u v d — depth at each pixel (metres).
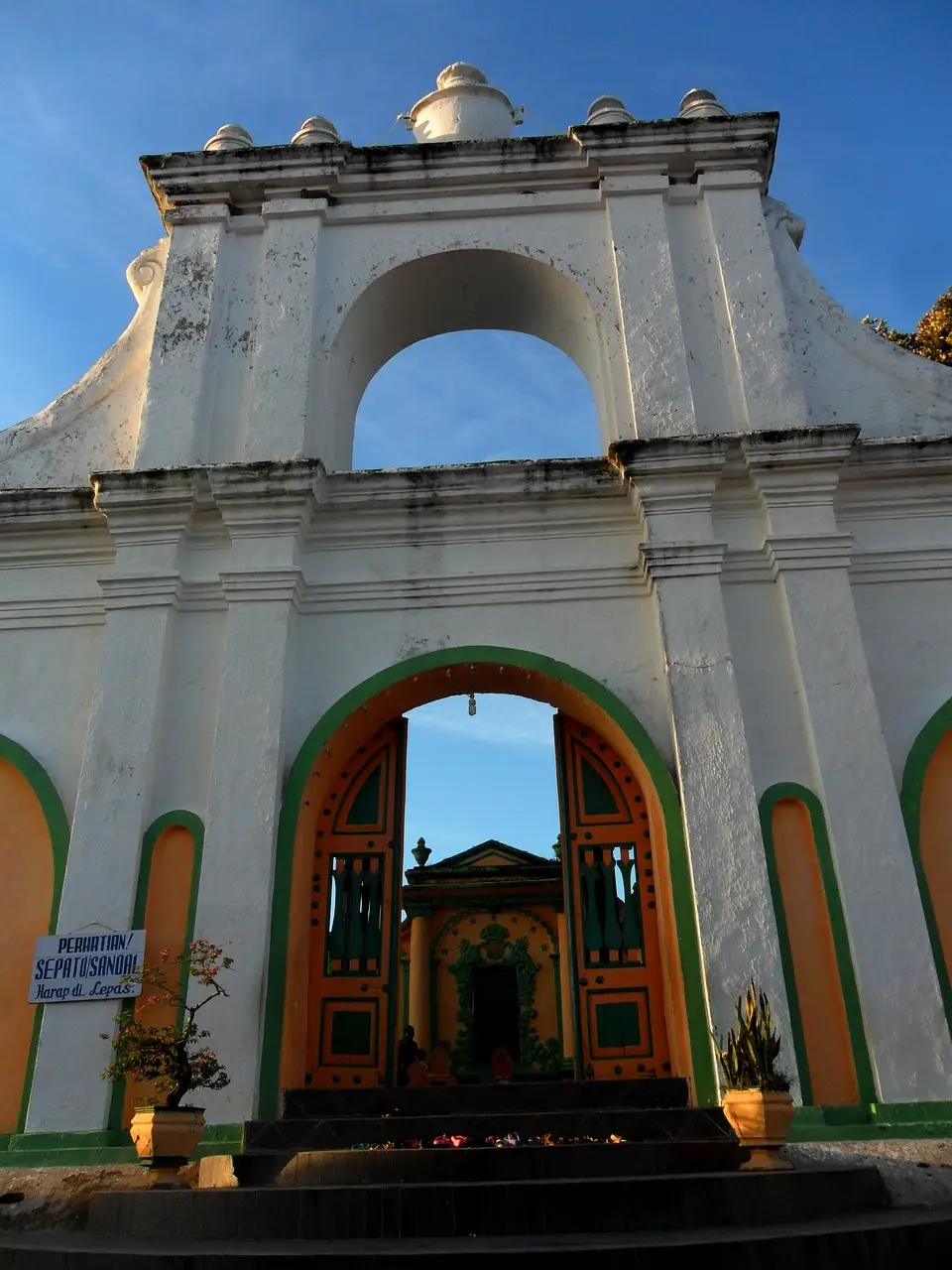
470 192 10.55
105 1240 5.23
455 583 8.73
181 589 8.73
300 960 8.01
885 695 8.12
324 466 9.01
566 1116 6.59
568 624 8.55
